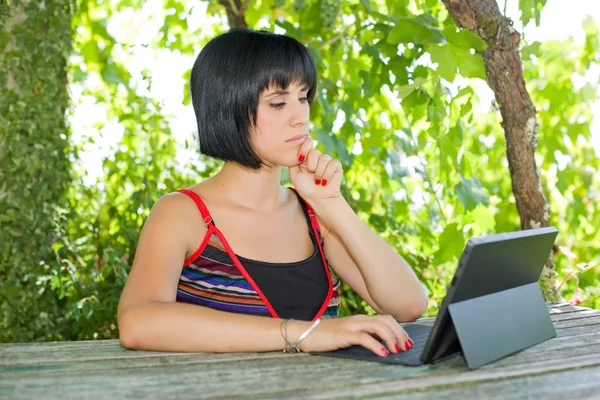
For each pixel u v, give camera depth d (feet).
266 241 5.43
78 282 10.34
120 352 4.42
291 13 12.25
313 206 5.57
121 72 13.79
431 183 11.66
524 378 3.59
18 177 10.28
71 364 4.03
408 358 4.04
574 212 12.87
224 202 5.41
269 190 5.52
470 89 9.14
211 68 5.16
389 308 5.62
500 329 4.16
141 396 3.24
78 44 13.58
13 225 10.27
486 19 8.27
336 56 11.76
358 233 5.57
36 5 10.37
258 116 5.13
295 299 5.37
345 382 3.49
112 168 11.70
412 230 12.39
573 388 3.34
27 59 10.32
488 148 12.92
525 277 4.58
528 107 8.68
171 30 13.88
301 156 5.39
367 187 13.07
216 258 5.25
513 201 12.84
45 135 10.45
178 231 5.13
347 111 10.86
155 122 12.21
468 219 10.82
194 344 4.37
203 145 5.37
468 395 3.24
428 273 12.23
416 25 8.85
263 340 4.34
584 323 5.32
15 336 10.26
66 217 10.68
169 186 11.89
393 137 11.58
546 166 13.29
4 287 10.18
